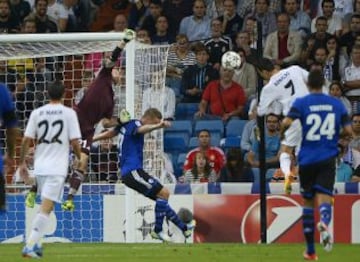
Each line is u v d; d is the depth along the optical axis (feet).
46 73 193.88
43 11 221.66
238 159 185.78
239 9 222.89
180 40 214.48
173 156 205.57
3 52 182.19
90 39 172.45
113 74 181.98
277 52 213.66
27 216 178.29
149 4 226.38
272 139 191.72
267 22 218.38
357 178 184.55
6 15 222.48
